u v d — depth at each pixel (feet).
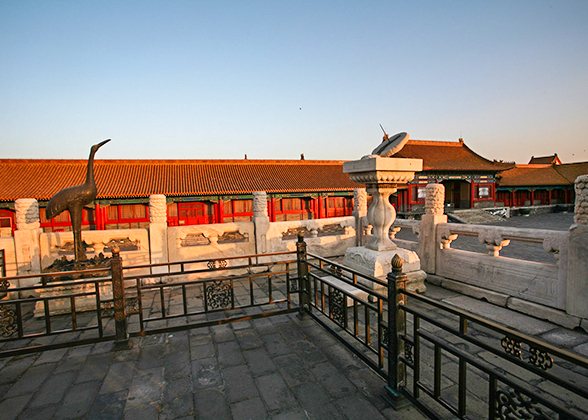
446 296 21.68
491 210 133.28
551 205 151.43
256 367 13.73
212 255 29.71
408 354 10.78
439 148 147.64
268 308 21.11
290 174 120.26
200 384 12.62
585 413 10.56
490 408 7.95
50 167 98.84
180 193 95.71
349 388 12.09
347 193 114.01
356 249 24.39
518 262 18.97
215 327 17.87
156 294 25.07
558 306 16.93
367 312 12.62
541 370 6.72
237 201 107.34
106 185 95.20
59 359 14.82
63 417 10.92
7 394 12.28
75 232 23.48
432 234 24.71
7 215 85.15
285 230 32.14
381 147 24.03
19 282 25.90
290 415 10.67
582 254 15.69
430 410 9.99
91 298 22.02
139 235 27.91
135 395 12.03
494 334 16.02
